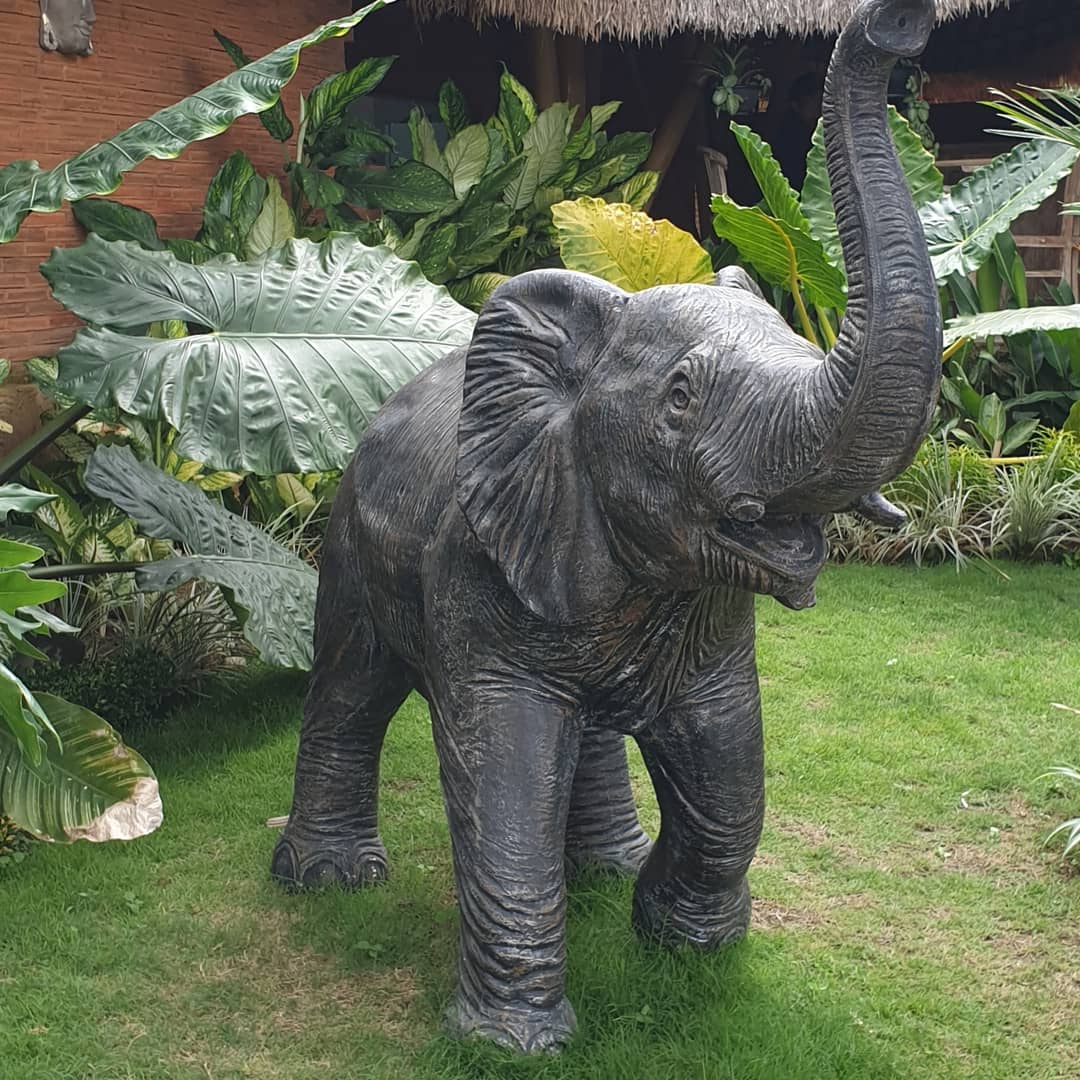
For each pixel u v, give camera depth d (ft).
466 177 30.53
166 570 16.42
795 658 21.61
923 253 7.67
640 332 9.37
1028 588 25.63
